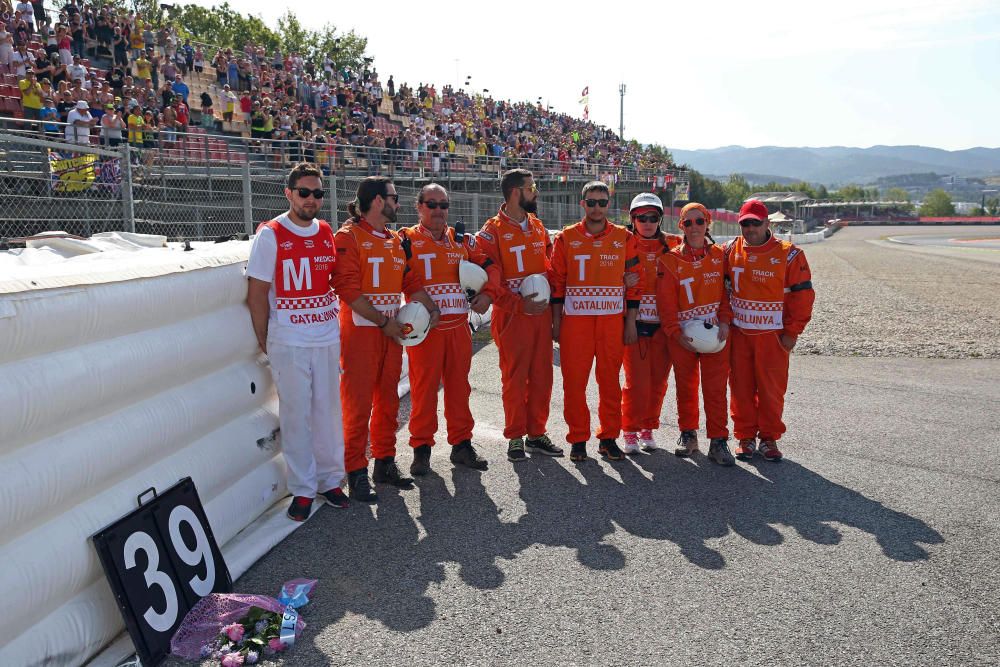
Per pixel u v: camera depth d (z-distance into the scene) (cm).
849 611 321
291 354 399
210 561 331
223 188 1133
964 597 334
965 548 384
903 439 580
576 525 413
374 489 469
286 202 1188
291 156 1764
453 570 359
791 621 313
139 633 280
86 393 278
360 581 348
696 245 518
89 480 278
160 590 297
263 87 2198
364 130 2266
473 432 602
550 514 429
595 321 510
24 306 251
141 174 943
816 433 598
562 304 525
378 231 450
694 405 541
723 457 517
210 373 379
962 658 287
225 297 383
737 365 530
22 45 1438
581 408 521
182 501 326
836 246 4841
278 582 347
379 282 445
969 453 544
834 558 372
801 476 496
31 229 816
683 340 511
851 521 419
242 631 296
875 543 390
